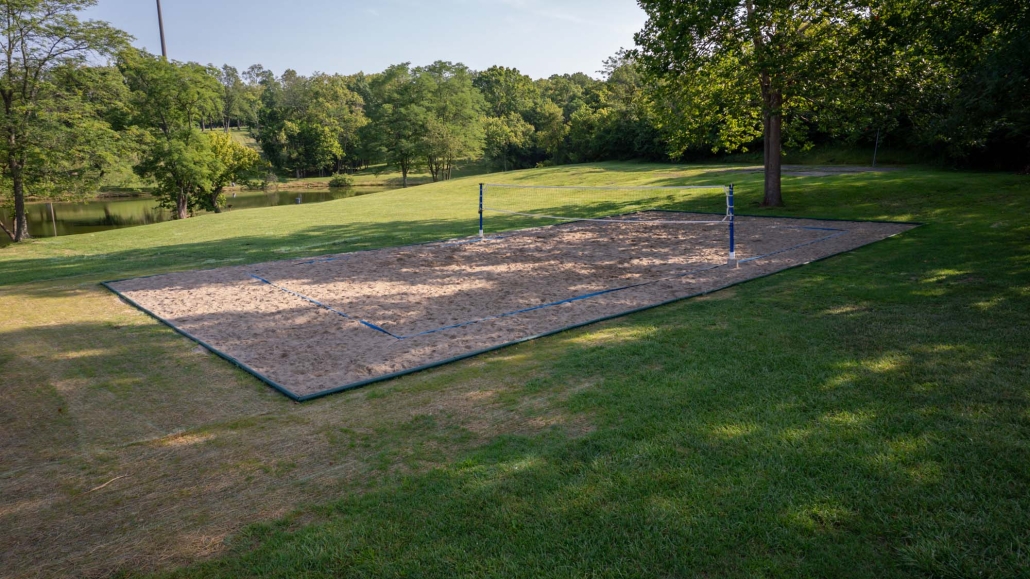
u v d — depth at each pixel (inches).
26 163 928.9
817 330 235.0
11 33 884.0
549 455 144.6
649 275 378.0
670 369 201.0
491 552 108.7
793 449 139.0
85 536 122.7
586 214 787.4
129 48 1005.8
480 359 229.9
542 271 404.5
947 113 610.9
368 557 109.1
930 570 97.3
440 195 1201.4
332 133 2965.1
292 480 142.1
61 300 371.6
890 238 466.9
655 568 101.6
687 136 751.7
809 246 453.4
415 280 388.2
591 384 193.0
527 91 3742.6
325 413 183.5
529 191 1159.0
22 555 116.5
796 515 113.7
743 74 651.5
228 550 114.7
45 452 166.4
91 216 1552.7
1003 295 271.0
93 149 965.8
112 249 639.8
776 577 97.8
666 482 128.3
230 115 3880.4
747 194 844.0
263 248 571.2
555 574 101.3
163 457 159.0
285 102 3838.6
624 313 285.6
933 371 182.1
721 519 114.2
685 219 672.4
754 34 605.3
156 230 816.9
